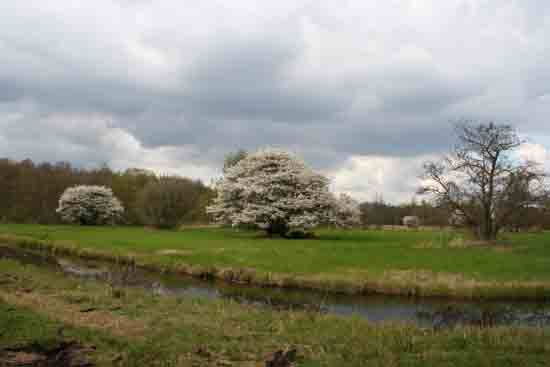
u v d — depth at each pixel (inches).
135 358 307.7
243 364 311.6
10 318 382.3
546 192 1391.5
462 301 688.4
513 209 1397.6
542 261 936.3
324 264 899.4
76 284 633.0
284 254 1025.5
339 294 733.9
